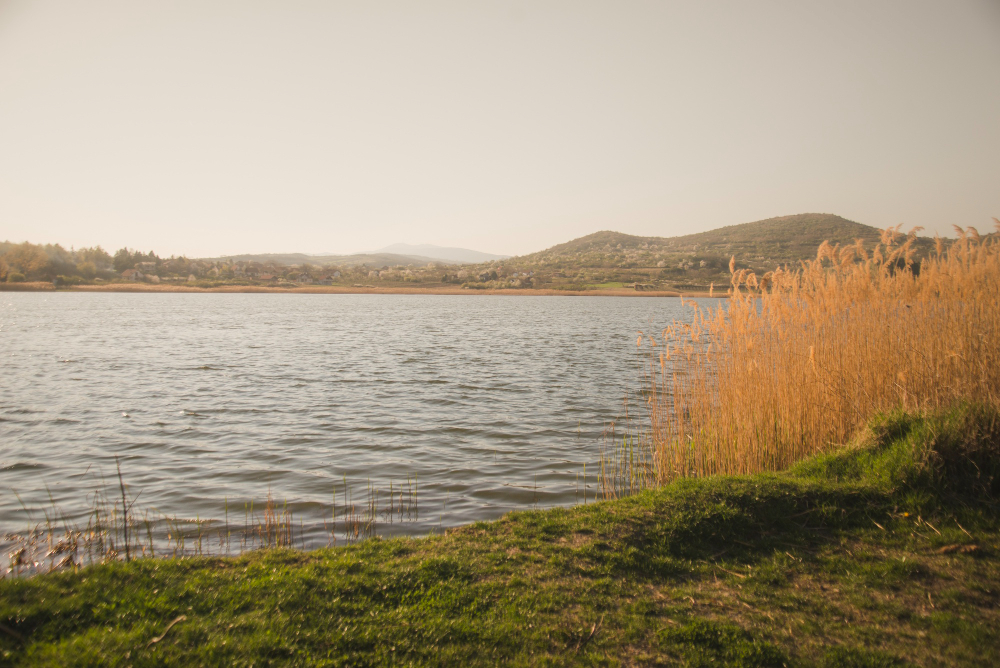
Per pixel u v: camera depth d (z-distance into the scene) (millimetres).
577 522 5891
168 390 17922
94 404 15641
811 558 5086
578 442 11430
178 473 9500
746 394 8312
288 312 75062
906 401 7445
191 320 57031
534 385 18531
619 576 4828
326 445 11328
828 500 5945
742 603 4398
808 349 8469
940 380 7695
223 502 8016
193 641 3680
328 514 7480
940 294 8461
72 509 7699
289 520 7207
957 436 6219
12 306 79688
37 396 16828
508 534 5691
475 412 14414
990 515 5496
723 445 7969
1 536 6590
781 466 7867
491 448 11016
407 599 4375
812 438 7914
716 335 9117
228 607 4141
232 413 14453
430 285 178000
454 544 5453
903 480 6047
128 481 9047
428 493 8383
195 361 25484
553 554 5188
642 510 5969
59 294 131375
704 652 3744
